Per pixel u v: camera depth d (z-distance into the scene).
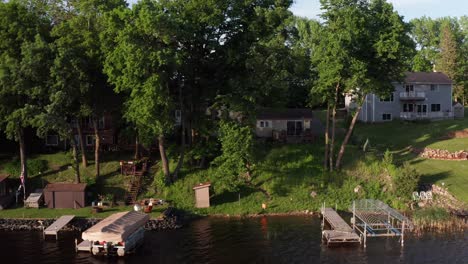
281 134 63.97
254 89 50.78
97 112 52.53
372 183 52.16
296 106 78.75
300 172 53.78
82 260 35.75
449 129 69.56
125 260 35.78
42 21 52.28
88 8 49.59
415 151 61.12
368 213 44.12
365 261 34.94
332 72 48.47
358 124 78.56
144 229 42.75
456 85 95.69
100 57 48.66
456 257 35.41
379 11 50.25
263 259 35.69
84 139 62.00
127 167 53.66
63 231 42.97
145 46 44.94
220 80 53.00
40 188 51.34
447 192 49.59
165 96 46.34
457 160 57.81
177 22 45.81
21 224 44.00
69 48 47.25
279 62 51.84
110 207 47.62
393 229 41.28
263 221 46.03
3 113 49.12
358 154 57.97
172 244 39.41
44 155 58.06
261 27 50.66
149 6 45.16
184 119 52.28
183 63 49.72
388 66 51.53
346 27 48.66
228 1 49.16
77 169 50.44
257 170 53.72
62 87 46.50
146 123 46.16
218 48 50.75
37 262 35.34
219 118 55.84
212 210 48.62
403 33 49.62
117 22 45.81
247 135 48.72
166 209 46.84
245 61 50.56
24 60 45.94
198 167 54.28
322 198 50.41
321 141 63.47
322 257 35.91
